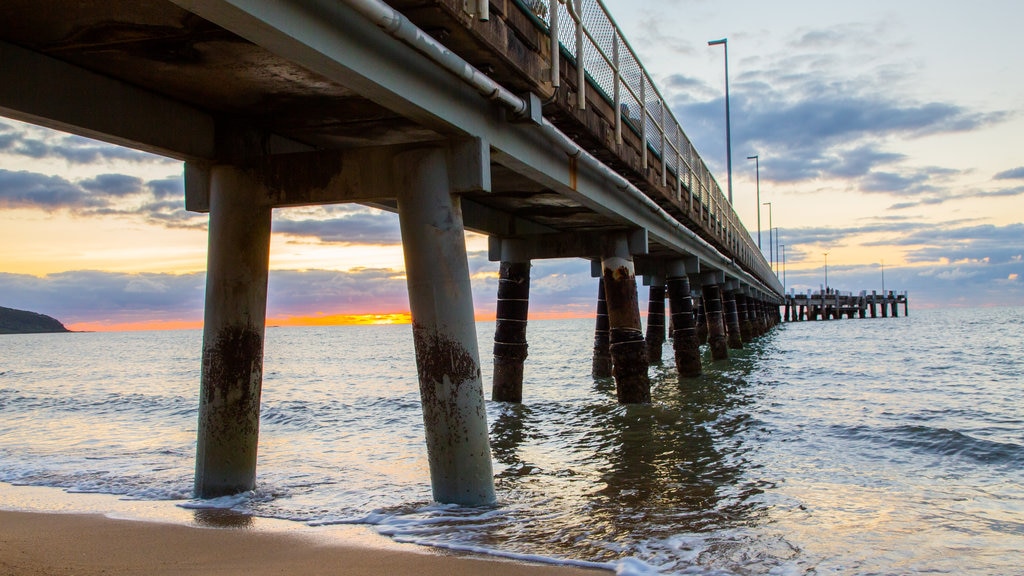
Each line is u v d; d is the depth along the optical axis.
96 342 130.50
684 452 11.64
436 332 7.73
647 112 14.41
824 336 59.44
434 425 7.90
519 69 7.95
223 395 8.27
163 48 6.25
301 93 7.43
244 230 8.16
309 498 8.62
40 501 8.91
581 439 12.98
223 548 6.44
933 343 47.09
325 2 5.54
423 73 6.98
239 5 4.66
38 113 6.29
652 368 27.84
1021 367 28.80
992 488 9.41
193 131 7.90
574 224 16.81
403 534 6.98
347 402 20.69
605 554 6.47
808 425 14.12
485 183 7.96
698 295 42.25
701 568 6.18
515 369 17.25
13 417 19.70
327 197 7.97
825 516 7.96
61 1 5.37
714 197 23.55
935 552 6.77
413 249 7.77
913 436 12.80
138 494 9.15
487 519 7.54
